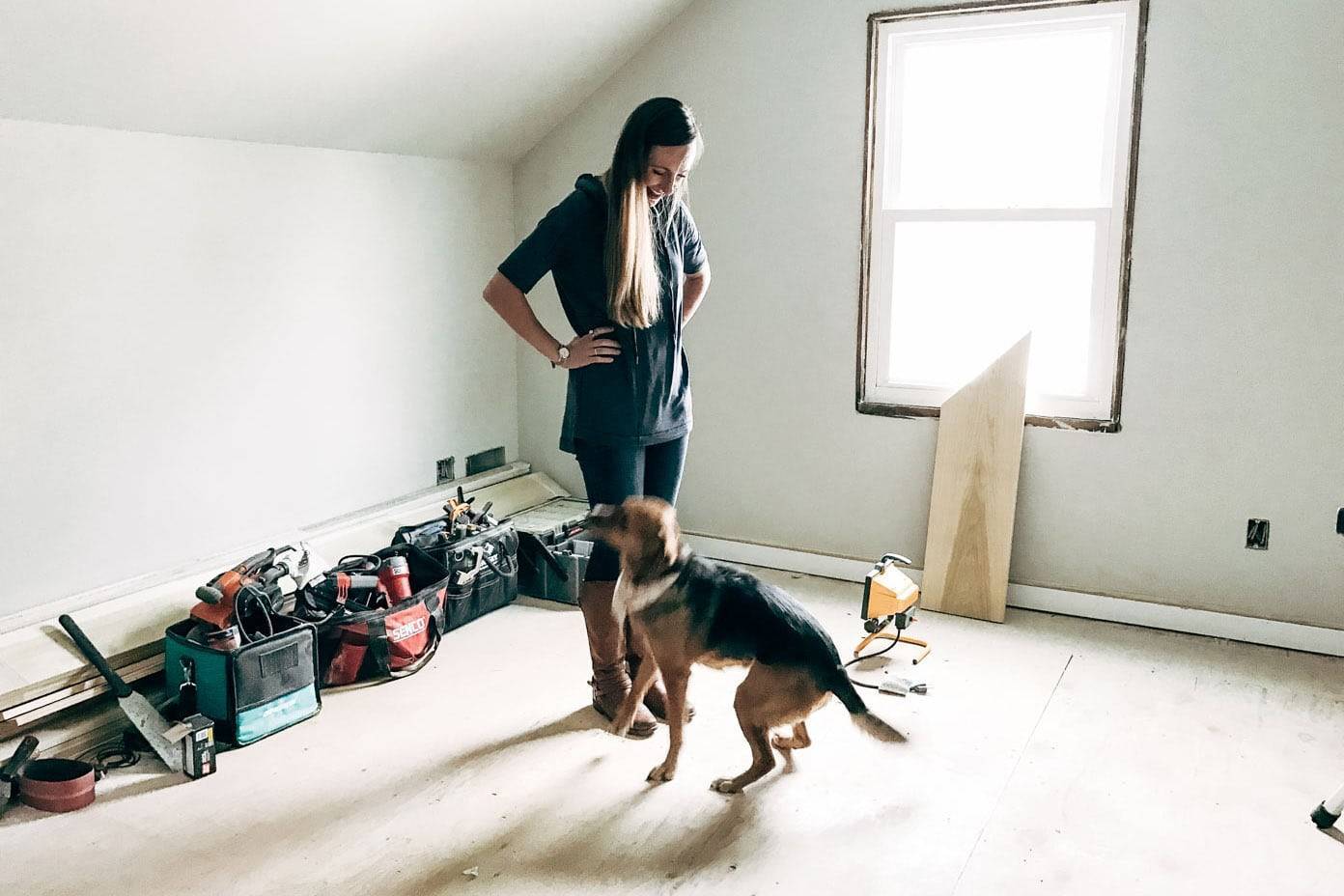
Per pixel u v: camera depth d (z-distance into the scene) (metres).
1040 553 3.52
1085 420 3.36
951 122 3.98
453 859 2.13
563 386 4.22
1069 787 2.40
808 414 3.81
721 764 2.51
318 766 2.50
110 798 2.36
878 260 3.60
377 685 2.93
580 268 2.49
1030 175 3.93
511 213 4.21
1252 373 3.14
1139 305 3.25
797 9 3.54
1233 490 3.23
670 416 2.62
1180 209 3.15
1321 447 3.10
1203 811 2.31
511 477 4.23
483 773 2.46
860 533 3.80
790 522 3.93
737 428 3.96
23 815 2.29
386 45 2.99
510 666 3.06
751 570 3.96
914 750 2.57
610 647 2.68
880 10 3.42
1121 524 3.39
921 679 2.98
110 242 2.77
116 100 2.63
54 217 2.64
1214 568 3.30
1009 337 3.85
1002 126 3.94
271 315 3.25
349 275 3.51
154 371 2.93
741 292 3.84
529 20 3.27
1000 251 3.86
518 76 3.56
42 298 2.64
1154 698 2.86
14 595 2.67
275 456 3.33
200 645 2.57
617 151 2.35
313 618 2.84
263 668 2.59
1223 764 2.51
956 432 3.49
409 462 3.86
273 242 3.22
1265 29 2.96
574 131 4.02
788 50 3.59
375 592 2.99
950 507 3.51
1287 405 3.12
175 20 2.47
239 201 3.10
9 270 2.56
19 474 2.65
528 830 2.23
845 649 3.20
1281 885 2.05
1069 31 3.22
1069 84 3.82
